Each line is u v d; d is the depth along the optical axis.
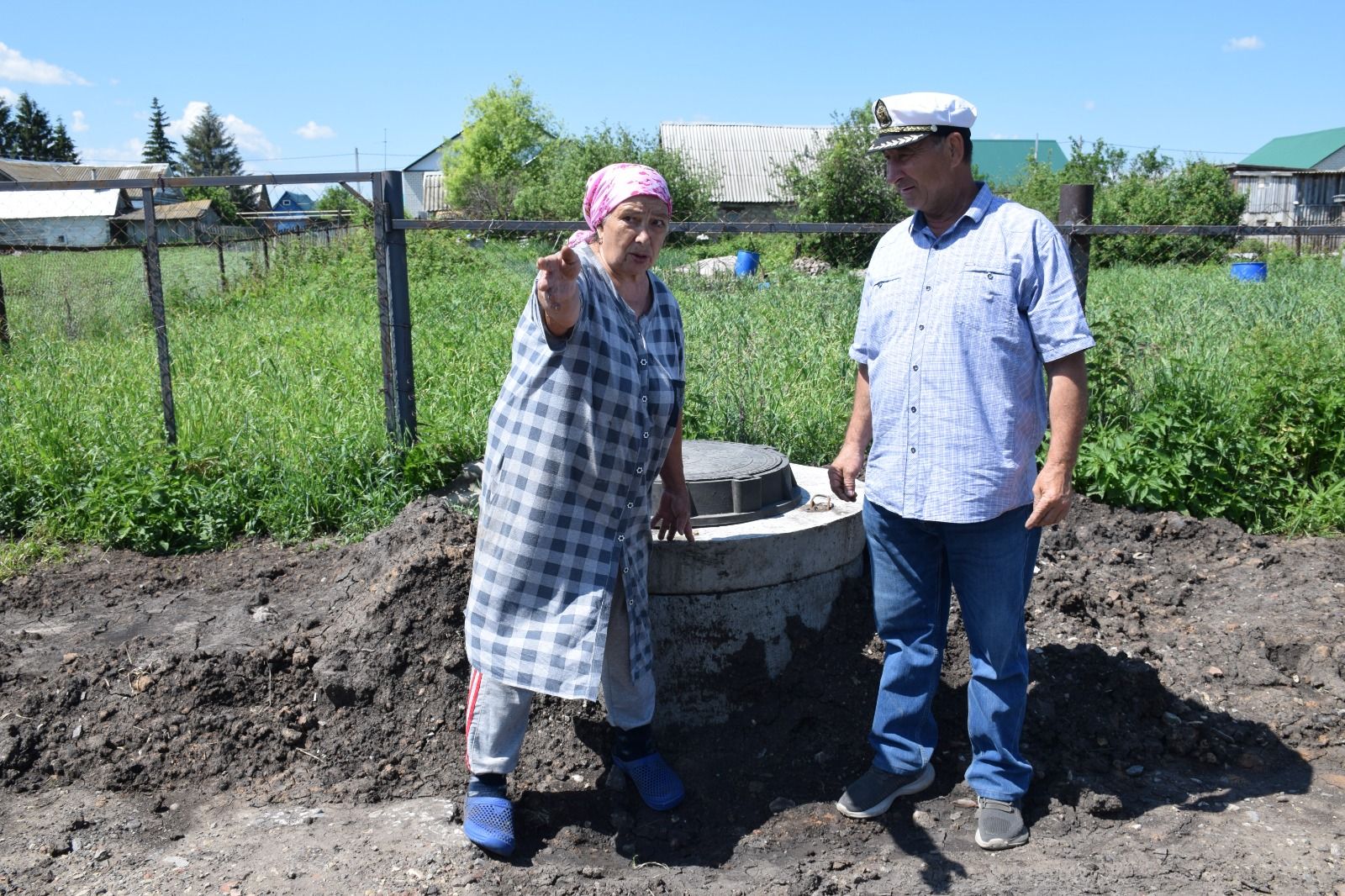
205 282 16.19
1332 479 5.52
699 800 3.16
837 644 3.65
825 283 15.16
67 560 5.19
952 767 3.26
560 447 2.63
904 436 2.75
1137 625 4.14
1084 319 2.56
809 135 50.56
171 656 3.58
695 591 3.42
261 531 5.55
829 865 2.81
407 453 5.73
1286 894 2.58
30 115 90.56
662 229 2.69
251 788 3.19
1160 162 28.20
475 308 12.70
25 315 11.44
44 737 3.33
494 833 2.82
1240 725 3.43
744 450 3.99
